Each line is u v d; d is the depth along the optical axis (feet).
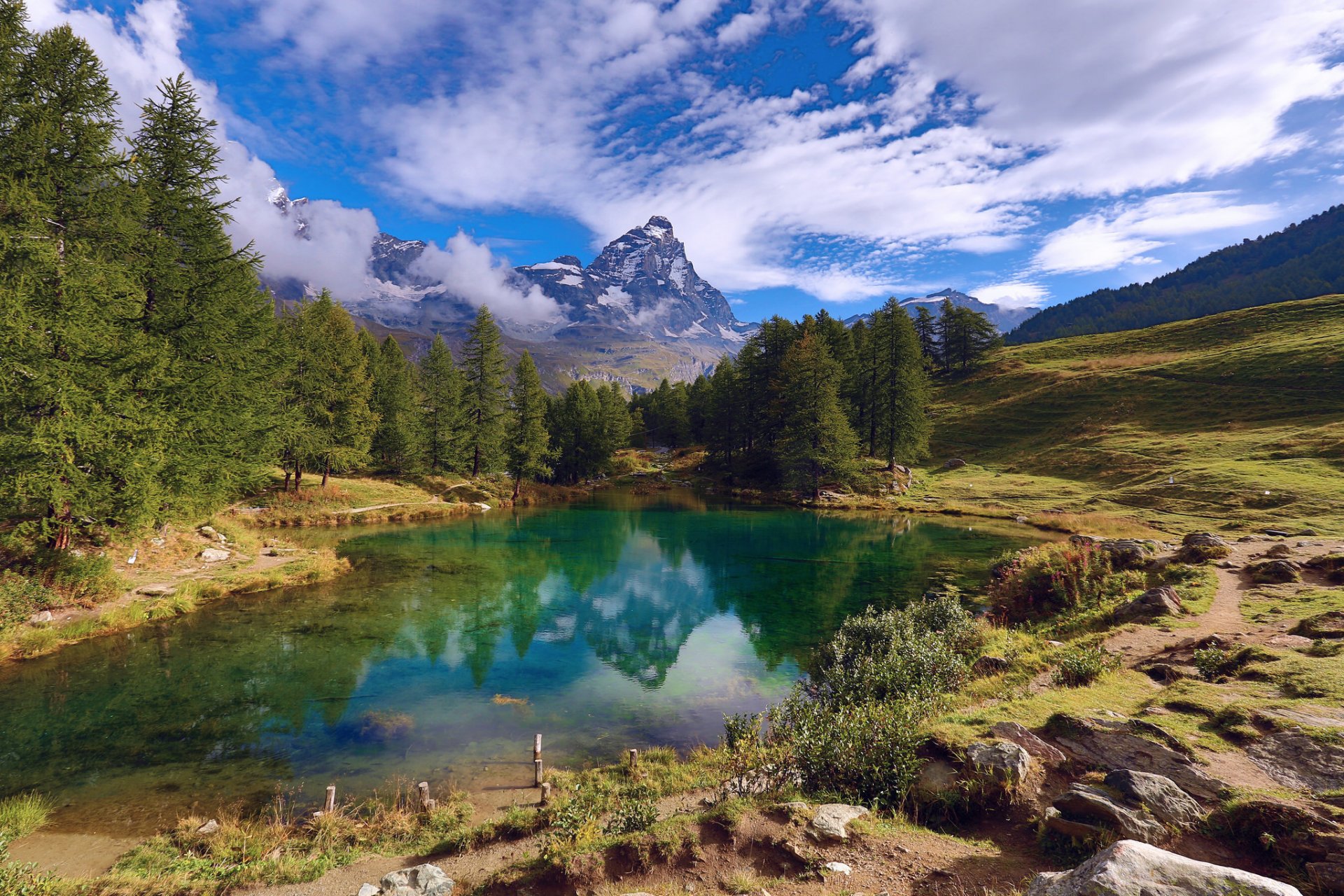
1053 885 17.06
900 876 22.17
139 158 80.43
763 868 24.44
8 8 63.82
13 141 62.08
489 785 41.22
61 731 47.16
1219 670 38.24
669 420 360.28
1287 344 240.53
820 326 275.80
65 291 62.28
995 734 30.58
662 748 46.78
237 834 34.55
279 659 63.16
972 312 353.72
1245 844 19.66
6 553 65.77
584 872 26.35
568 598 89.66
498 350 212.23
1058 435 238.68
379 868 31.35
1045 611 67.62
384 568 104.27
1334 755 23.73
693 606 86.48
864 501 193.88
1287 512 124.77
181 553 92.17
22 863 30.73
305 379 151.74
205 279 84.89
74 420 59.57
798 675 61.98
